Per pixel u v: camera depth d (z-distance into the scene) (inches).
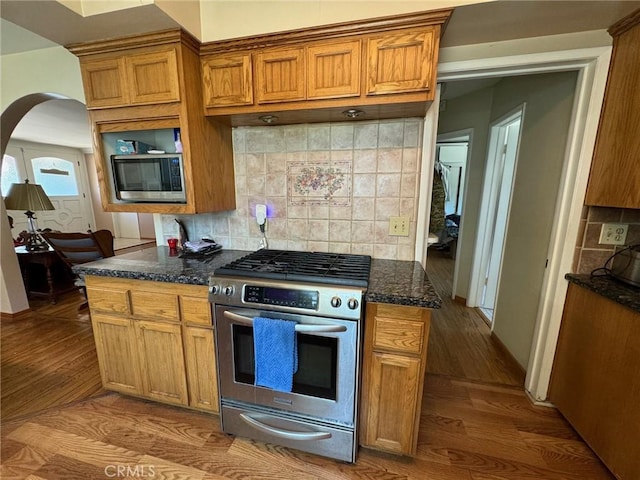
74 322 111.5
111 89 61.8
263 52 56.0
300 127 70.2
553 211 68.5
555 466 53.9
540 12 47.2
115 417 65.1
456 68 59.2
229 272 55.0
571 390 61.3
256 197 76.2
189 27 56.7
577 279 58.8
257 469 53.6
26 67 82.4
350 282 49.5
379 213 69.0
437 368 84.2
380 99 52.1
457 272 134.1
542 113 76.1
